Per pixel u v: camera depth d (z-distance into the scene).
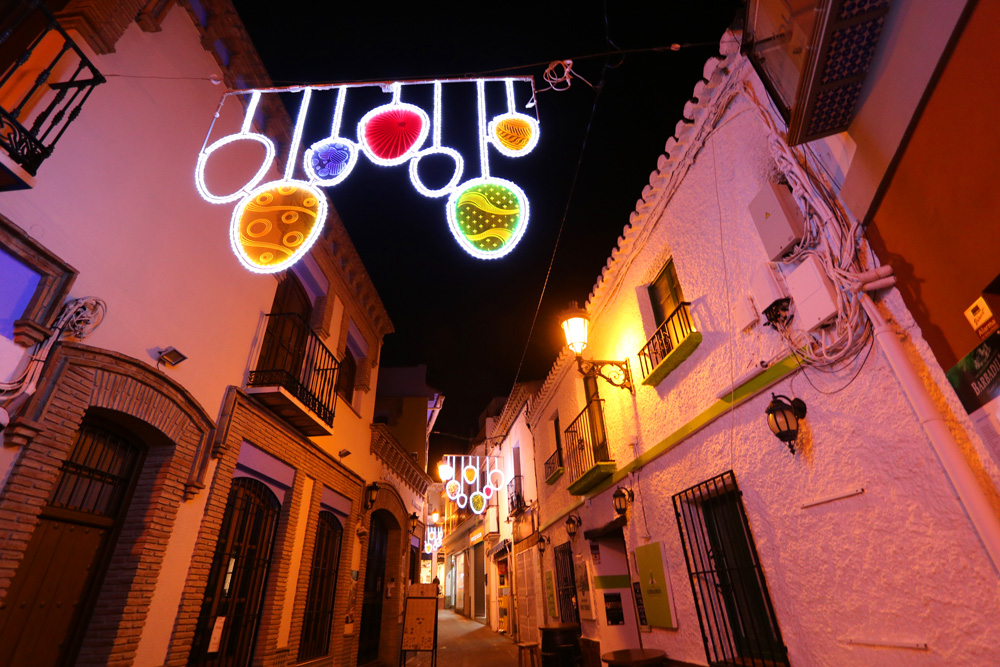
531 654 8.35
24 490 3.38
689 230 5.72
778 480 4.13
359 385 11.03
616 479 7.48
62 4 4.19
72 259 3.94
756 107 4.31
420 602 9.84
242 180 6.63
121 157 4.57
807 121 2.98
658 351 6.32
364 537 10.53
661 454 6.19
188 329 5.35
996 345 2.27
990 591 2.50
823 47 2.52
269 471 6.84
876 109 2.72
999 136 1.99
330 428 7.91
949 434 2.67
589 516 8.66
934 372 2.81
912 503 2.95
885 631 3.08
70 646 4.02
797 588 3.86
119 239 4.47
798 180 3.75
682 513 5.60
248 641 6.23
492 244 3.71
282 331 7.64
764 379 4.32
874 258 3.15
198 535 5.27
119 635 4.12
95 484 4.42
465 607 27.06
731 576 4.77
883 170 2.80
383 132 4.07
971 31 2.04
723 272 5.01
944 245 2.51
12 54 3.69
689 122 5.62
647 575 6.30
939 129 2.35
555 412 11.27
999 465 2.44
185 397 5.12
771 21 3.56
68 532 4.11
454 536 30.08
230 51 6.44
